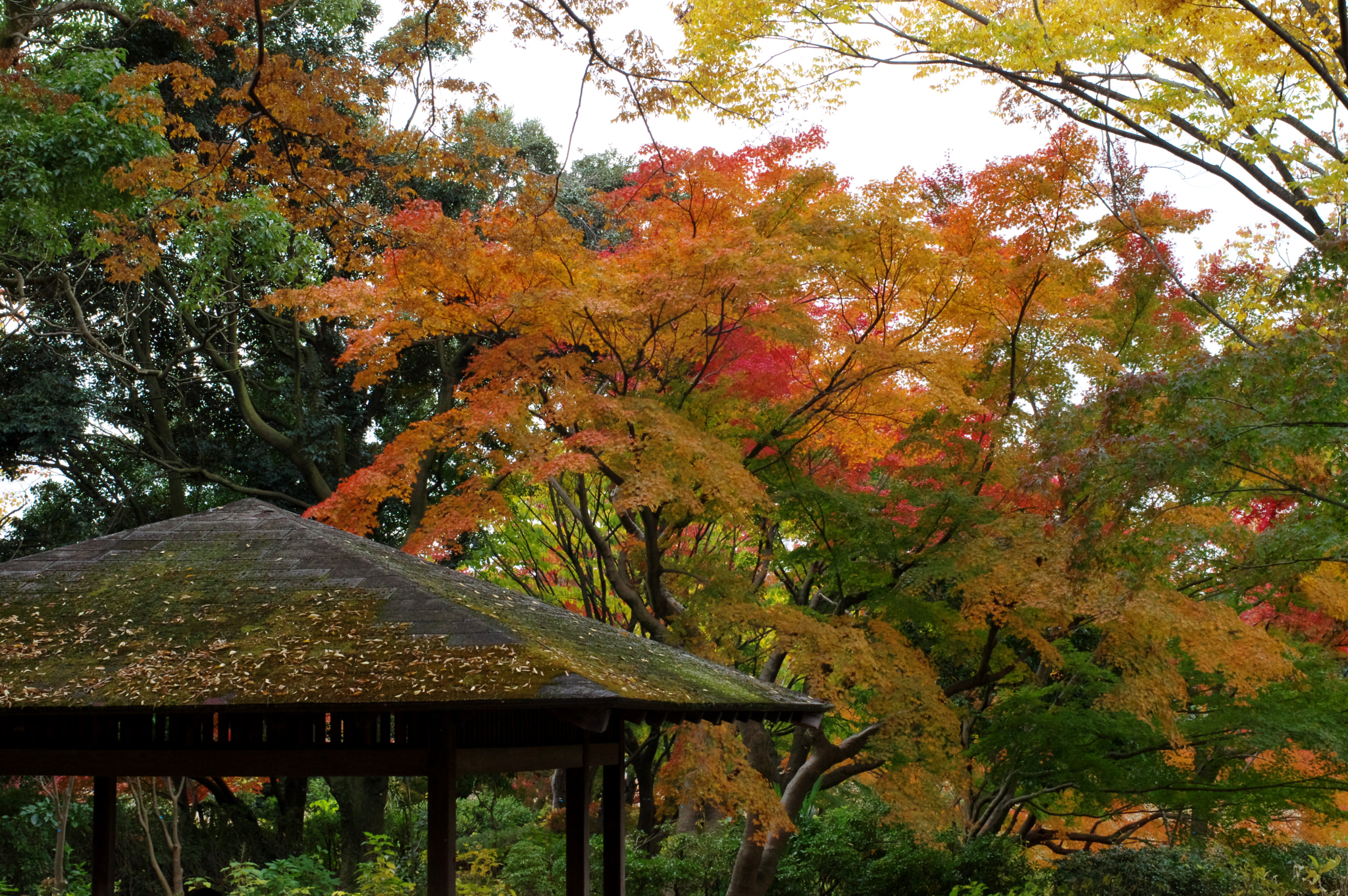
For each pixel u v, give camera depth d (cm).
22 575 629
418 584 600
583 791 670
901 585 1136
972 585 1023
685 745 1020
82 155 1255
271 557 638
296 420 2025
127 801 1405
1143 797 1241
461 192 1955
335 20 1877
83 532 2008
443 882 524
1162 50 945
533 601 765
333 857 1859
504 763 587
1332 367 730
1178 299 1213
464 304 1062
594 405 969
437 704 477
